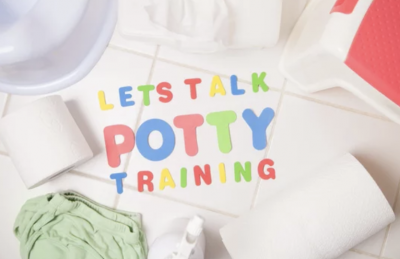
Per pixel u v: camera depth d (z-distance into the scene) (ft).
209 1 2.53
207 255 2.81
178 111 2.83
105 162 2.82
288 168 2.83
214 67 2.84
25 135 2.50
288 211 2.47
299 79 2.75
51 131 2.51
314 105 2.84
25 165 2.53
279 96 2.84
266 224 2.48
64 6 2.54
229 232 2.54
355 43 2.16
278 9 2.57
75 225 2.74
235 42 2.65
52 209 2.71
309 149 2.83
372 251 2.81
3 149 2.82
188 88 2.84
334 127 2.84
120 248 2.74
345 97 2.84
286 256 2.43
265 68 2.85
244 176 2.81
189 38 2.55
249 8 2.56
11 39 2.45
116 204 2.81
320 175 2.54
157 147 2.83
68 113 2.63
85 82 2.84
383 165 2.84
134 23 2.54
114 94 2.84
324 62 2.38
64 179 2.82
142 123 2.83
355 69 2.20
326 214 2.44
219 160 2.82
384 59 2.19
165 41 2.63
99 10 2.76
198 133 2.83
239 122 2.83
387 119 2.84
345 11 2.18
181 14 2.55
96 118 2.83
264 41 2.65
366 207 2.44
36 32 2.49
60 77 2.83
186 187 2.81
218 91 2.83
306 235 2.43
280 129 2.84
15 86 2.82
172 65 2.84
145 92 2.83
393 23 2.19
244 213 2.67
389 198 2.84
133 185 2.82
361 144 2.84
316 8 2.69
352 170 2.47
